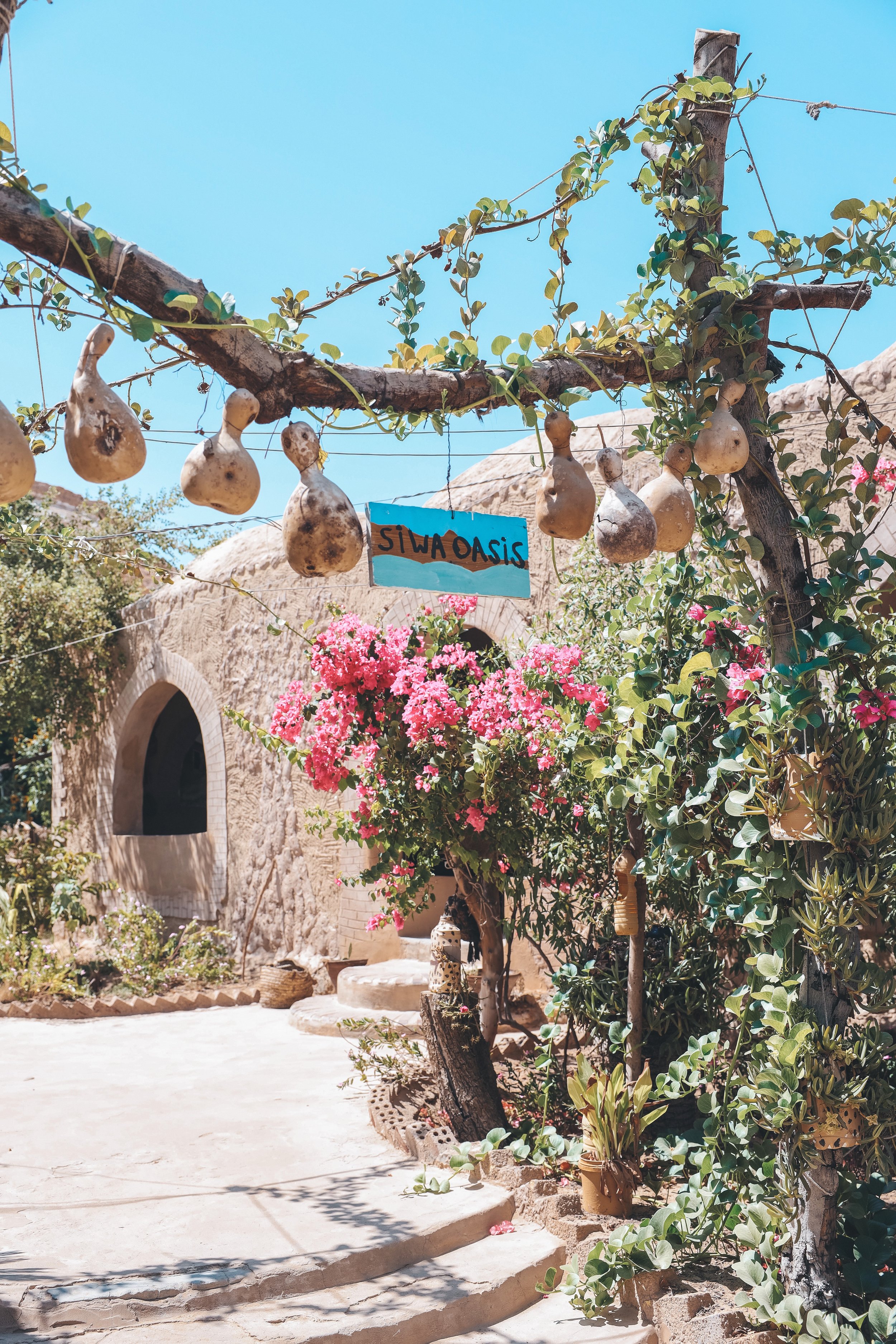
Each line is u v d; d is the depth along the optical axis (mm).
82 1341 3203
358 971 8570
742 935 3791
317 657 5043
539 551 7930
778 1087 2982
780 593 3133
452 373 2553
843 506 5707
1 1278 3564
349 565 2129
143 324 1924
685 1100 5086
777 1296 3143
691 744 3588
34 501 12992
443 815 4988
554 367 2742
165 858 11852
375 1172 4766
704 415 2885
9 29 1916
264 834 10516
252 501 2041
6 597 12297
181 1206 4320
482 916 5277
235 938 10680
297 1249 3838
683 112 3078
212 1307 3455
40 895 11062
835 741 3016
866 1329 3076
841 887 2938
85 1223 4121
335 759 5078
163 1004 9320
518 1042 6902
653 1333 3467
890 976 3018
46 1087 6453
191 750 14938
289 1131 5430
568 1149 4441
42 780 15875
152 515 15102
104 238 1884
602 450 2574
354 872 9469
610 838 5172
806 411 6332
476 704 4918
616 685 3980
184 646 11797
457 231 2691
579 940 5512
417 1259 3943
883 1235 3270
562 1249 4020
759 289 3043
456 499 8492
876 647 3068
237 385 2164
